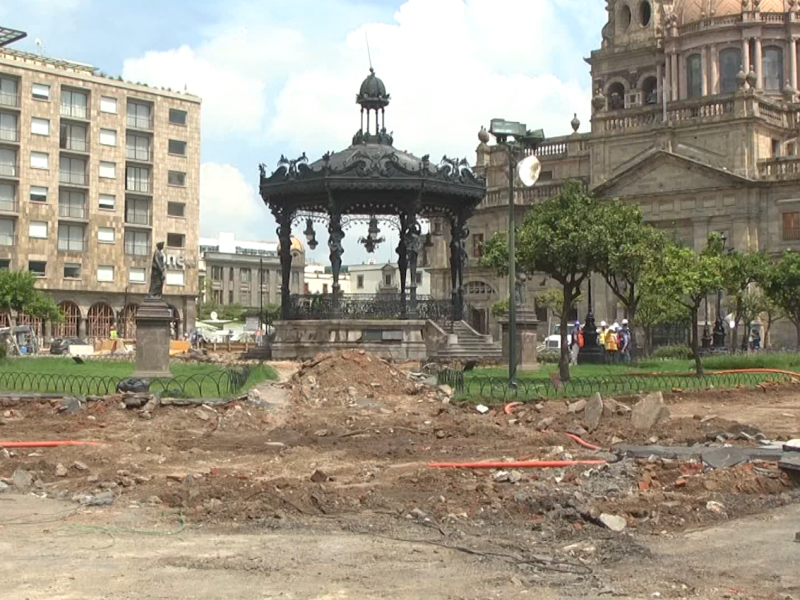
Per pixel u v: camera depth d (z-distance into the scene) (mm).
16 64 85125
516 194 82625
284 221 41031
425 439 20250
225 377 28453
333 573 9898
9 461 16953
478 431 20828
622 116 78062
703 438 19078
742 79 73375
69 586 9414
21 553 10742
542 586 9445
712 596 9164
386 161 38406
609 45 89750
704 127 73312
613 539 11406
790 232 70125
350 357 27938
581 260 32812
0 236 85312
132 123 92625
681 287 34781
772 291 54688
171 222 94938
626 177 76125
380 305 40875
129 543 11219
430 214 43594
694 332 34969
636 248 40375
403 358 39688
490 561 10375
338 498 13461
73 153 88562
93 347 65750
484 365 38906
